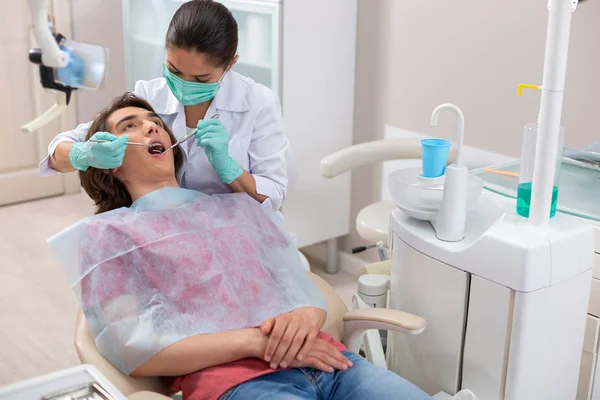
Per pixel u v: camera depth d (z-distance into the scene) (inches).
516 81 84.5
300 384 53.0
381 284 68.9
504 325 53.1
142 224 56.7
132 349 52.1
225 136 60.1
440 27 91.4
